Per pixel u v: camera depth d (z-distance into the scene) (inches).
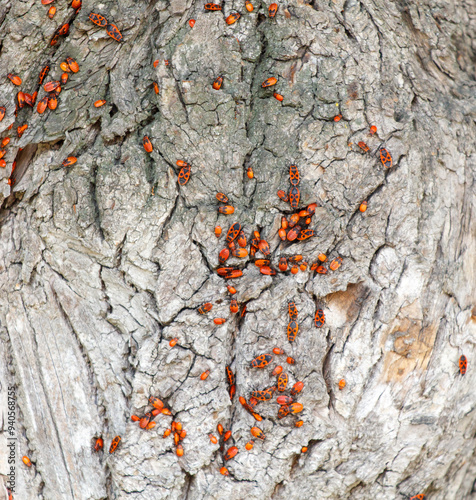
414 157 165.6
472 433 180.4
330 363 163.6
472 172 182.2
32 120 163.6
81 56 161.6
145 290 160.9
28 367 166.6
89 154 163.8
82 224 159.6
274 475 156.1
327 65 164.6
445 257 170.2
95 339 164.2
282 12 162.7
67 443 162.4
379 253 164.4
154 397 153.9
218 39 161.0
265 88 165.5
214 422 155.3
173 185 160.9
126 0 160.1
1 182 163.2
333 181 162.7
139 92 165.0
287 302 159.8
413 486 169.3
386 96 167.3
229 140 162.1
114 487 156.7
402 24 179.8
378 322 163.3
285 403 154.7
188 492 155.8
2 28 154.1
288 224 161.6
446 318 168.7
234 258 159.3
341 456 161.5
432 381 165.8
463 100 189.2
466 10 195.6
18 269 167.6
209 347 156.9
